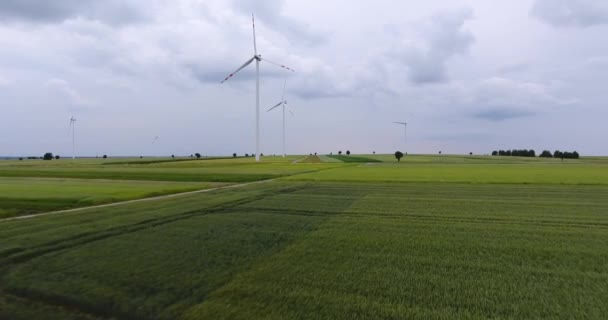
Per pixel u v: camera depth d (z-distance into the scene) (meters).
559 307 6.70
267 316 6.34
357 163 95.00
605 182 33.44
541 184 32.22
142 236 12.36
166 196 24.91
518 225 14.14
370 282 7.94
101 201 21.64
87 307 6.84
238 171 56.81
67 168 71.06
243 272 8.62
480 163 95.25
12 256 9.97
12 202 20.83
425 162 103.62
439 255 10.01
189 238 12.06
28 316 6.50
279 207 19.00
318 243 11.35
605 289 7.55
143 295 7.32
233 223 14.68
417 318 6.25
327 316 6.32
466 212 17.23
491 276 8.32
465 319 6.21
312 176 43.59
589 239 11.80
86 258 9.80
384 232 12.92
